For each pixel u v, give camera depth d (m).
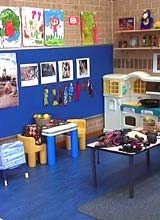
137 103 5.31
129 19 5.38
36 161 4.52
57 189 3.68
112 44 5.68
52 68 4.86
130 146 3.42
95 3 5.36
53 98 4.94
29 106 4.65
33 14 4.55
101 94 5.64
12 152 3.88
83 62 5.29
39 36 4.65
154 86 5.12
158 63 5.20
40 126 4.53
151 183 3.76
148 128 4.15
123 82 5.39
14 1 4.34
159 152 4.83
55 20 4.82
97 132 5.66
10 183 3.87
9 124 4.45
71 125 4.64
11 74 4.38
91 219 3.04
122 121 5.40
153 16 5.15
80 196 3.50
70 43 5.08
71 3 5.02
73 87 5.20
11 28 4.32
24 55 4.50
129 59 5.55
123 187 3.68
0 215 3.15
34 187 3.75
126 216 3.06
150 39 5.20
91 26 5.34
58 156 4.77
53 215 3.13
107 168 4.26
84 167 4.32
